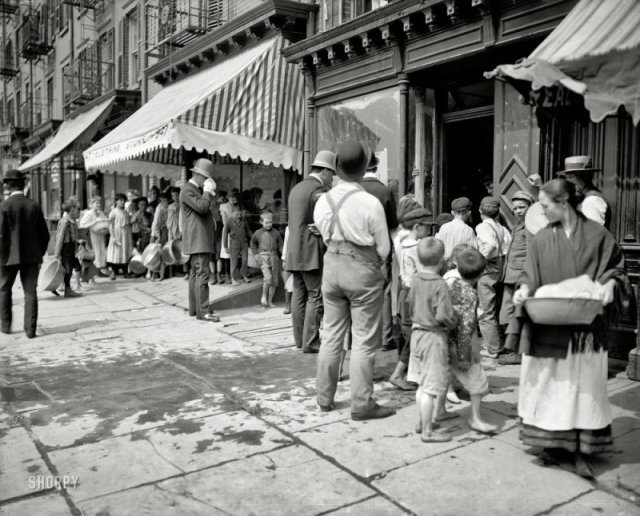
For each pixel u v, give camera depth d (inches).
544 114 205.0
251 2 439.5
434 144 314.0
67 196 900.6
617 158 210.8
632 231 208.8
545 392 123.6
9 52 1274.6
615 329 213.5
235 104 374.6
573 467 127.0
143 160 555.2
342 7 358.6
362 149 163.0
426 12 267.3
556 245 122.3
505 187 249.9
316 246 225.9
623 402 170.1
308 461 133.3
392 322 243.6
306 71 364.8
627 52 130.7
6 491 120.7
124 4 705.6
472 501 114.0
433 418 158.6
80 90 815.1
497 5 244.2
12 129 1094.4
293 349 244.2
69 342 265.6
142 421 160.9
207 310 314.7
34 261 275.0
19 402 179.3
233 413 166.6
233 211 397.1
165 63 529.7
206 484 122.7
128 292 434.9
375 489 119.6
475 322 150.4
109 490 120.7
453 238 220.8
